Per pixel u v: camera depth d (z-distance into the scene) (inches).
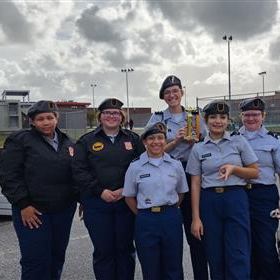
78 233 247.8
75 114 815.7
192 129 151.3
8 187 137.4
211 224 135.2
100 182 144.3
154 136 138.0
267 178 145.6
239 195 133.9
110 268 148.2
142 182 137.9
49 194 140.6
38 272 141.2
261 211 145.4
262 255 147.1
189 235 155.2
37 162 138.9
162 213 136.3
